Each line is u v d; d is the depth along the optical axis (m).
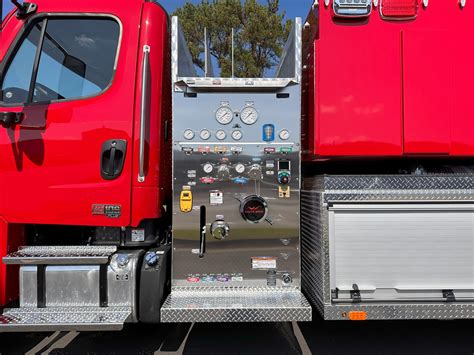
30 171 2.61
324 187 2.52
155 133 2.74
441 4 2.64
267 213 2.66
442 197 2.51
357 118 2.63
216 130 2.65
